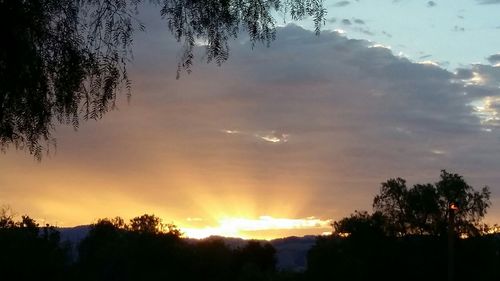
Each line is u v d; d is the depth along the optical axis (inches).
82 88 422.9
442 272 2691.9
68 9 414.6
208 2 446.6
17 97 402.6
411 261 2733.8
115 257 3270.2
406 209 2797.7
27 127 426.6
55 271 2527.1
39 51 404.5
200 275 3454.7
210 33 449.7
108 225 3491.6
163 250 3341.5
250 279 3946.9
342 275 2743.6
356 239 2844.5
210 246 3585.1
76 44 416.5
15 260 2385.6
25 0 388.8
